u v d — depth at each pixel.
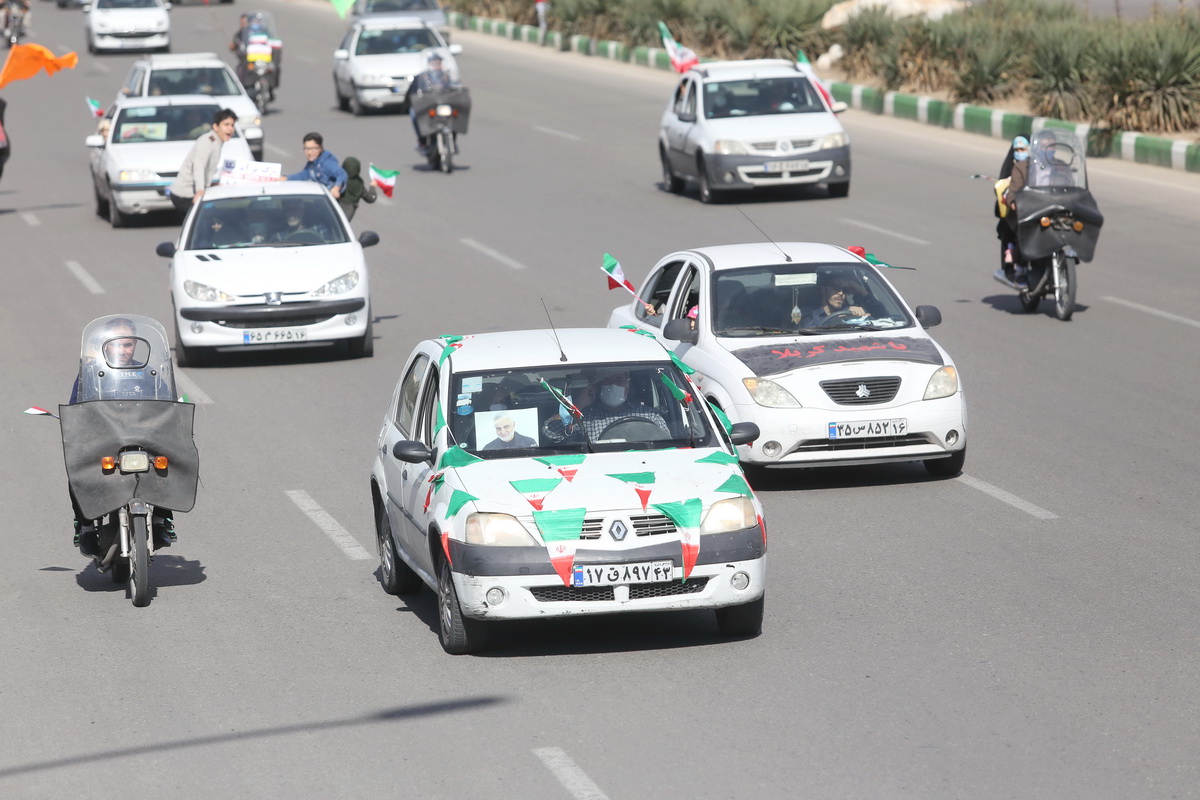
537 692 16.91
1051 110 63.81
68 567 22.59
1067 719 15.60
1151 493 24.20
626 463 18.52
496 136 71.25
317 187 39.28
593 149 67.06
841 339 26.09
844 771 14.48
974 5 80.31
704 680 17.09
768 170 53.47
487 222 52.84
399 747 15.51
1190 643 17.73
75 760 15.55
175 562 22.62
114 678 17.89
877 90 73.38
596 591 17.56
